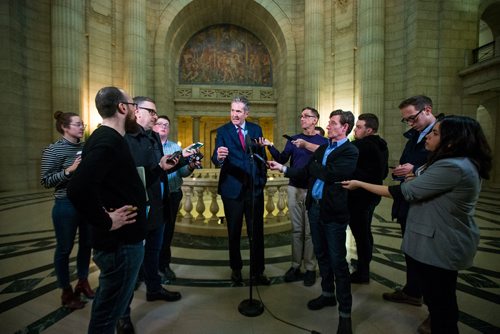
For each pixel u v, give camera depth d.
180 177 3.38
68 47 10.89
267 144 3.10
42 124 11.16
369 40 11.59
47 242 4.56
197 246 4.52
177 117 17.41
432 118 2.54
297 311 2.61
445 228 1.63
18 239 4.71
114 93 1.61
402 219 2.62
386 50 11.95
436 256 1.65
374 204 3.09
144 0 13.71
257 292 2.96
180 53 17.47
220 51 17.78
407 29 11.32
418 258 1.73
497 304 2.71
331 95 14.34
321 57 14.16
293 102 15.75
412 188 1.71
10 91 10.08
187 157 2.75
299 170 2.77
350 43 13.65
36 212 6.77
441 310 1.69
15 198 8.71
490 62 9.26
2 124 10.00
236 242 3.17
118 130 1.65
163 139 3.49
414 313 2.57
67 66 10.89
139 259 1.67
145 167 2.33
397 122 11.76
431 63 10.82
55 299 2.79
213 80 17.75
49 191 10.27
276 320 2.46
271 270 3.59
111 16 13.24
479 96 10.69
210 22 17.38
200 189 5.24
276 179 5.39
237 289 3.06
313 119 3.41
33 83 10.90
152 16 14.93
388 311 2.61
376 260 3.88
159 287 2.79
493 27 12.66
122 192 1.55
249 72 18.03
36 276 3.32
